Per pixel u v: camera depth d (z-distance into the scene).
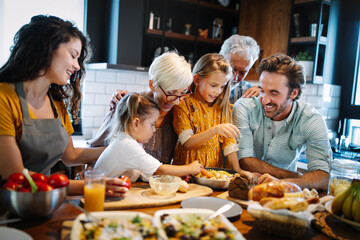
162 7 3.99
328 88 3.92
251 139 2.02
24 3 3.25
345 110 4.09
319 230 1.19
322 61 3.65
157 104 1.77
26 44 1.35
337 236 1.11
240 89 2.67
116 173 1.62
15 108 1.35
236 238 0.97
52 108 1.59
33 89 1.43
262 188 1.22
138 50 3.52
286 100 1.82
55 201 1.08
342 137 3.65
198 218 1.10
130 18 3.42
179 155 1.96
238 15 4.15
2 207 1.20
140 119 1.67
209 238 0.97
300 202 1.08
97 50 3.74
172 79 1.71
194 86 1.98
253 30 3.96
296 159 2.12
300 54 3.63
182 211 1.14
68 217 1.14
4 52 3.19
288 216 1.06
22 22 3.25
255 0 3.92
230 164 1.93
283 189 1.22
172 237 0.98
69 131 1.71
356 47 3.95
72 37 1.41
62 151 1.54
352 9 3.95
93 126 3.79
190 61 3.96
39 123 1.42
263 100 1.85
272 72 1.79
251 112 2.02
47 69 1.39
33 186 1.05
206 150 1.92
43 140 1.43
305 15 3.61
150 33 3.60
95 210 1.18
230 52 2.34
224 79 1.83
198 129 1.91
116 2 3.39
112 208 1.26
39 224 1.08
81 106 3.71
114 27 3.44
